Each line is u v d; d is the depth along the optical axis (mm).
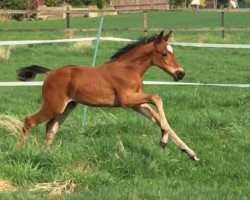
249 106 13078
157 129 10117
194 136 9906
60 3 59812
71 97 8750
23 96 14508
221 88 16016
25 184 7316
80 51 23641
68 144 8492
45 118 8883
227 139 9773
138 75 8586
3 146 8320
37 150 7926
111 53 23625
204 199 6727
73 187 7207
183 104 13312
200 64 21484
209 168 8375
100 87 8531
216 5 71688
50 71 8945
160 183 7602
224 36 29438
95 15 56500
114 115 11414
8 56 21641
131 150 8570
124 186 7246
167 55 8570
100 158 8047
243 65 21406
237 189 7465
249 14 52531
